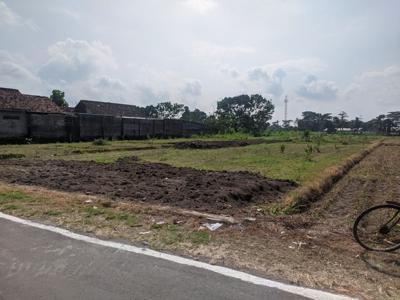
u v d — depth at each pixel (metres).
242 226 5.48
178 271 3.82
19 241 4.70
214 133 54.44
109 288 3.43
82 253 4.30
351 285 3.54
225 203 7.35
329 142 35.78
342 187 10.11
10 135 26.83
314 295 3.32
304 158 16.98
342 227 5.86
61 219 5.70
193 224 5.52
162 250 4.43
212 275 3.73
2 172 10.77
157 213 6.12
